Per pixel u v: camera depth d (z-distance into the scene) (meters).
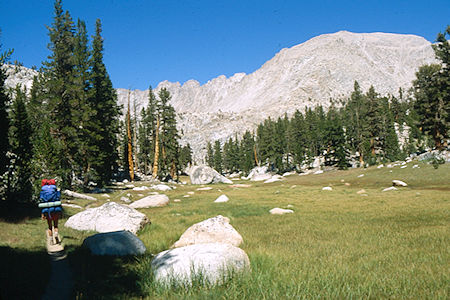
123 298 4.76
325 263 7.03
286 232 12.55
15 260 6.14
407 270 6.17
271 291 4.95
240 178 122.25
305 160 114.88
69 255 7.45
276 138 113.19
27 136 20.44
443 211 16.55
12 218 12.01
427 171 51.50
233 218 17.75
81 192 33.72
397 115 146.62
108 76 54.09
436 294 4.72
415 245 8.89
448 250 7.87
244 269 5.96
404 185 45.12
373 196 30.66
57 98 35.19
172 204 27.97
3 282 4.71
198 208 23.75
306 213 19.28
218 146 162.12
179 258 6.18
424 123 66.62
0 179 16.19
